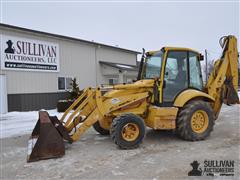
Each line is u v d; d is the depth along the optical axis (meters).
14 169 4.35
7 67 12.05
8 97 12.15
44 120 5.02
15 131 7.98
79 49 16.02
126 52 20.44
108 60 18.50
